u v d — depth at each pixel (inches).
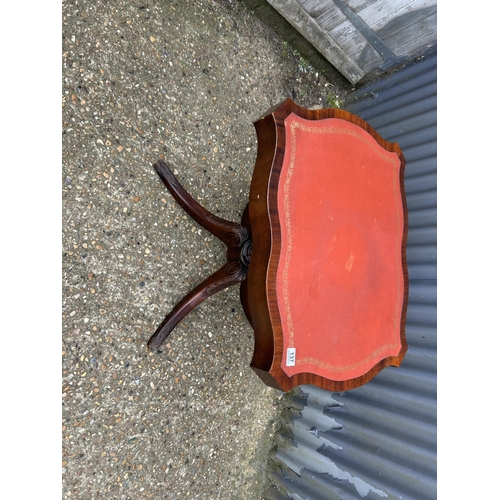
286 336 39.2
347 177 44.3
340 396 59.5
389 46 66.7
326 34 68.2
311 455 59.7
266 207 39.0
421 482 48.8
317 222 41.8
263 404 62.3
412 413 52.3
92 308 46.8
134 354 49.7
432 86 63.9
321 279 41.8
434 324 54.2
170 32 53.4
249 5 62.0
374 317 45.8
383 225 47.3
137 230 49.9
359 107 73.3
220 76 58.5
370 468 53.5
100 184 47.4
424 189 60.5
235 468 59.6
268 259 38.7
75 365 45.8
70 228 45.6
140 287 50.0
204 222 51.3
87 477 46.9
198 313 55.2
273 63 65.6
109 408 48.1
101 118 47.6
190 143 54.9
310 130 41.9
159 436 52.1
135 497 50.4
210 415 56.7
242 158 60.1
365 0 61.6
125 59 49.4
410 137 64.6
